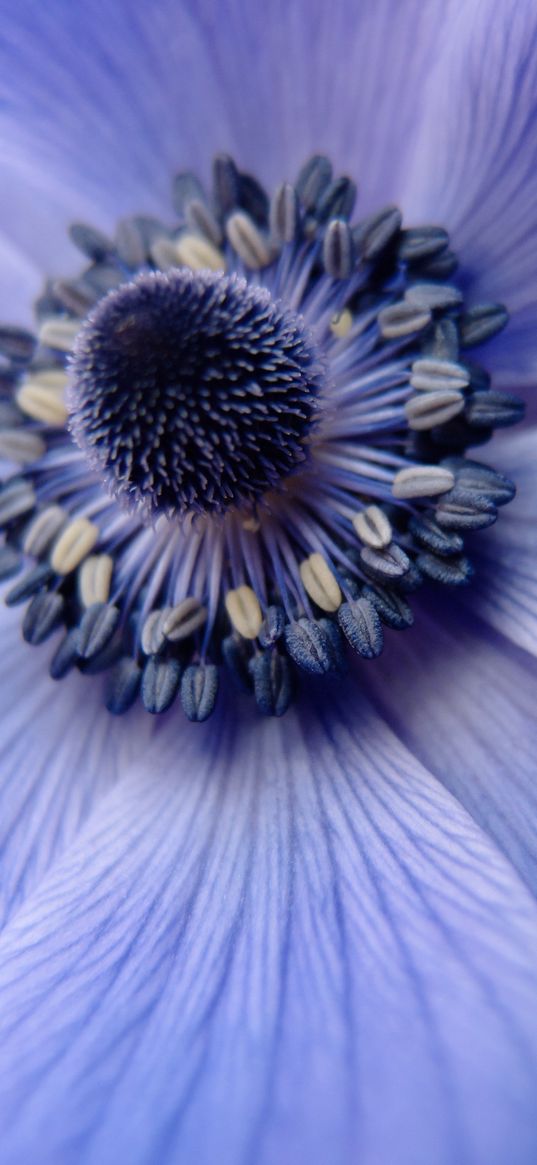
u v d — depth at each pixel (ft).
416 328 0.33
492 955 0.27
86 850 0.32
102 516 0.33
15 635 0.34
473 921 0.28
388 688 0.32
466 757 0.32
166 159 0.36
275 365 0.31
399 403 0.33
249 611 0.32
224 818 0.32
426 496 0.32
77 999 0.29
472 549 0.32
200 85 0.35
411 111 0.34
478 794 0.31
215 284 0.31
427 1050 0.26
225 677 0.33
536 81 0.32
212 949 0.30
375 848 0.30
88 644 0.33
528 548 0.32
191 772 0.33
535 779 0.31
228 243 0.34
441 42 0.34
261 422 0.31
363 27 0.34
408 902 0.29
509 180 0.33
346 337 0.33
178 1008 0.28
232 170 0.34
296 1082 0.26
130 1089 0.26
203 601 0.33
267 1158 0.25
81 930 0.30
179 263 0.34
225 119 0.35
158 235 0.35
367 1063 0.26
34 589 0.33
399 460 0.32
